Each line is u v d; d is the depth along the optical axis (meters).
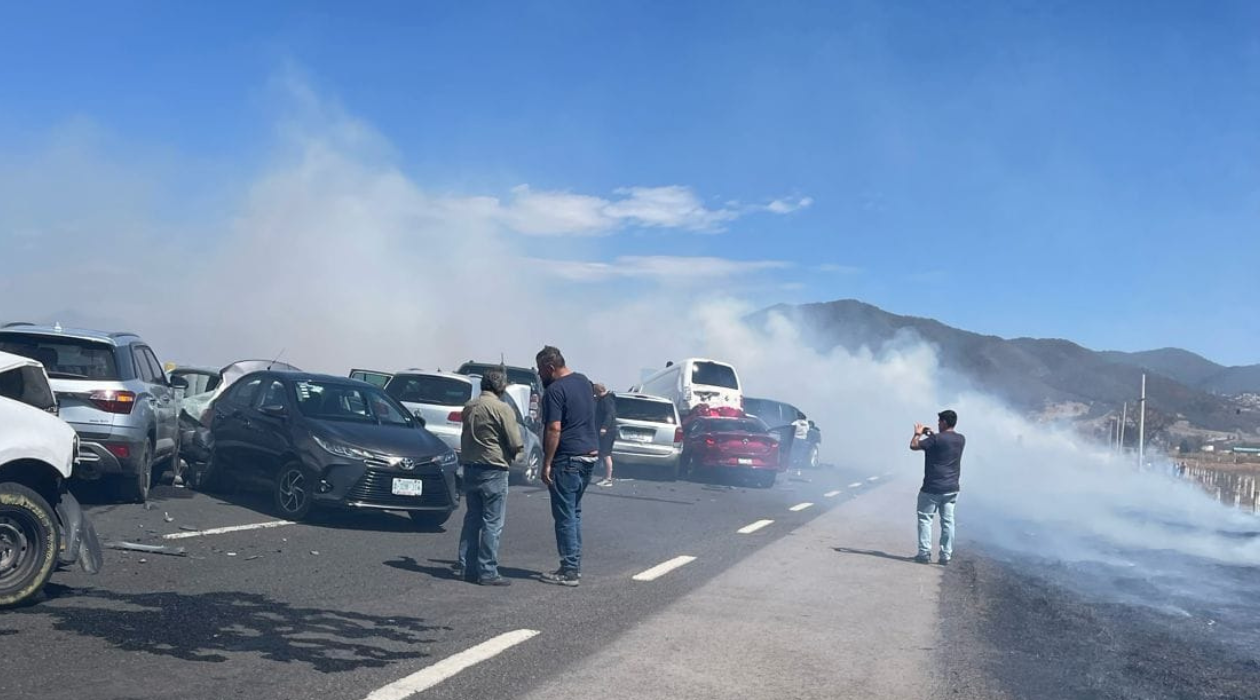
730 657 6.76
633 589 9.04
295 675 5.70
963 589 10.24
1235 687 6.83
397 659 6.18
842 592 9.54
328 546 10.24
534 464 19.20
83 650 5.88
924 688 6.30
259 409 12.65
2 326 11.46
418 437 12.32
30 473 7.08
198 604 7.24
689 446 23.89
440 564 9.72
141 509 11.63
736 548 12.09
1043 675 6.79
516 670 6.09
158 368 13.64
